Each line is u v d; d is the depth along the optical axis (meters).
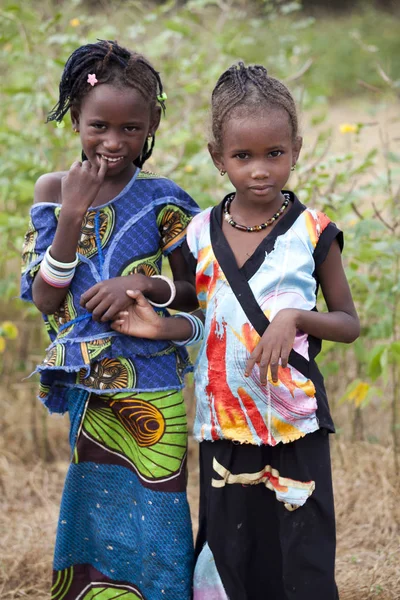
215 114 2.70
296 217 2.74
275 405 2.72
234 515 2.83
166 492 2.92
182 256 2.97
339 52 13.10
